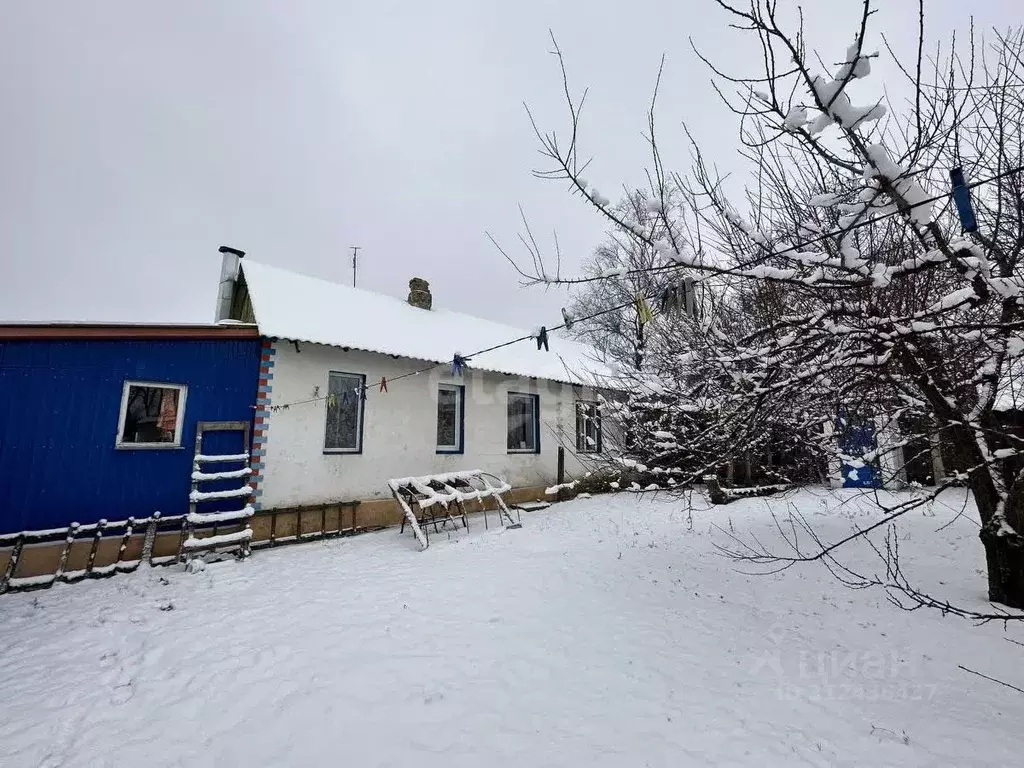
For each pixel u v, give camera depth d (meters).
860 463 4.55
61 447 6.14
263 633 4.39
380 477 9.02
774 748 2.81
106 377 6.49
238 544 7.00
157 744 2.89
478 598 5.27
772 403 3.66
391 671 3.72
